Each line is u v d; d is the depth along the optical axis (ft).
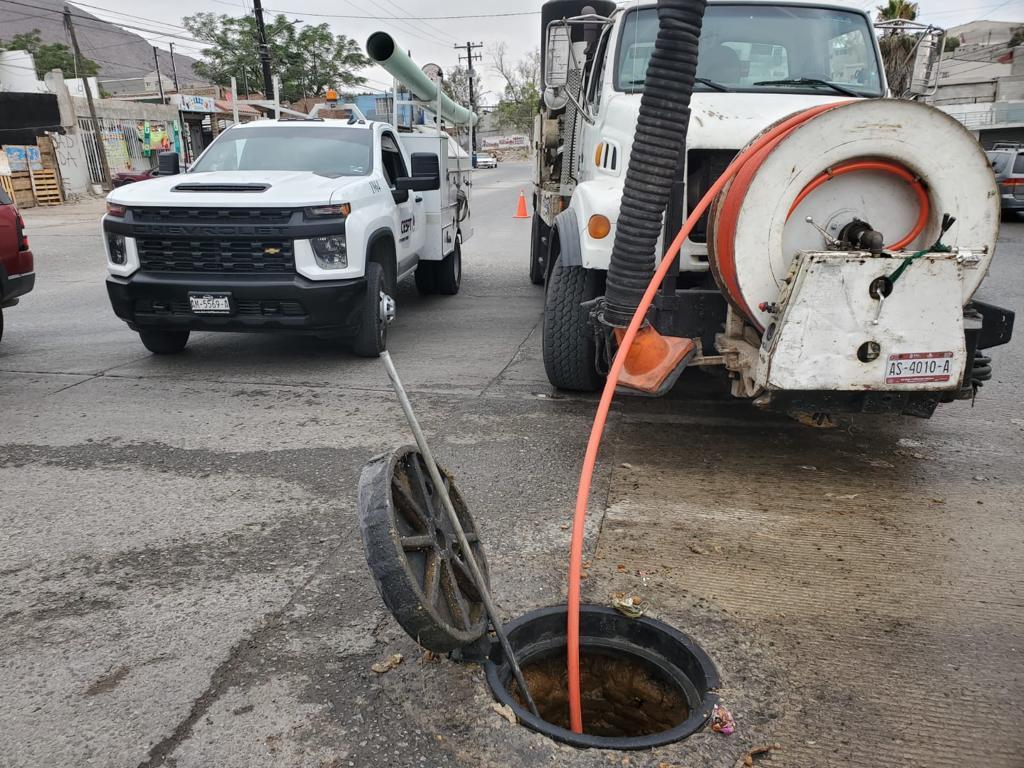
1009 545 11.26
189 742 7.41
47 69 186.29
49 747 7.35
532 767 7.07
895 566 10.66
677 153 10.08
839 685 8.24
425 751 7.27
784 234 11.53
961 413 17.10
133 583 10.23
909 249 11.61
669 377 11.44
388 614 9.46
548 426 16.08
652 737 7.40
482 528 11.64
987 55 139.64
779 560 10.77
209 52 183.01
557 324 16.94
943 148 11.05
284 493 13.00
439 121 28.40
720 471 13.85
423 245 28.40
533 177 34.71
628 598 9.53
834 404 11.89
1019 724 7.73
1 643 8.96
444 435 15.58
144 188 20.34
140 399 18.10
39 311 29.25
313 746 7.35
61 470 13.97
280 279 19.19
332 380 19.58
